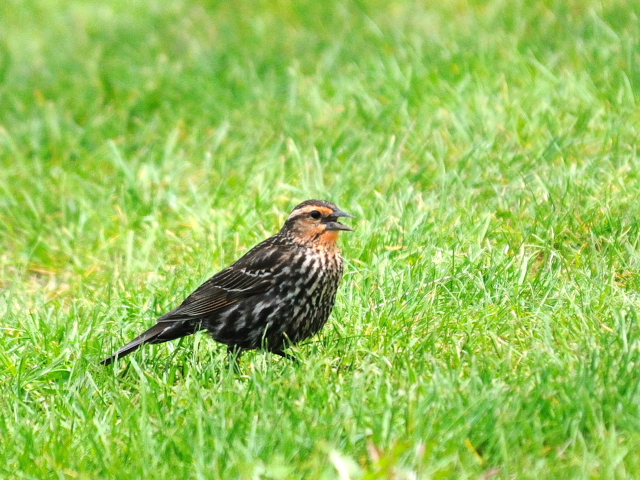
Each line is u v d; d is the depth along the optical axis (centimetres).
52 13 2541
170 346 1055
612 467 723
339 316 1064
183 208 1438
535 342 930
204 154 1611
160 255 1321
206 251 1277
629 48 1692
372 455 727
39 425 893
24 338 1071
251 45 2061
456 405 809
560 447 774
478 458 760
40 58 2184
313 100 1686
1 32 2397
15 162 1698
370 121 1591
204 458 789
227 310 1003
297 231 1004
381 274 1123
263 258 999
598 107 1523
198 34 2197
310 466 756
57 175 1614
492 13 2022
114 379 951
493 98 1566
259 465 755
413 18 2117
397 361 934
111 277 1295
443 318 1008
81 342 1051
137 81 1908
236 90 1805
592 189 1284
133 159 1623
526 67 1669
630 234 1185
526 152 1423
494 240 1219
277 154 1536
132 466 797
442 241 1198
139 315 1110
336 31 2091
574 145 1420
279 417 821
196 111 1772
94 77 1945
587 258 1145
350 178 1408
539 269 1125
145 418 836
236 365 990
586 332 947
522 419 782
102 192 1534
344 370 945
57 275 1386
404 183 1382
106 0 2616
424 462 745
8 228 1469
